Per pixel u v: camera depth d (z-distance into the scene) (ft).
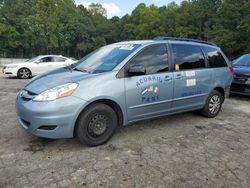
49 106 12.48
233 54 109.29
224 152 13.85
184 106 17.67
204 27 146.41
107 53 16.40
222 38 104.37
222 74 20.03
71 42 193.57
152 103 15.65
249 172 11.82
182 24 156.66
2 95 27.12
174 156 13.16
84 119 13.30
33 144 14.10
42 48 161.38
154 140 15.17
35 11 142.72
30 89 13.76
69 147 13.84
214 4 141.28
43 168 11.62
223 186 10.66
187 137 15.85
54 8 147.74
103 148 13.83
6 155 12.76
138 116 15.31
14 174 11.08
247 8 100.58
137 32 207.92
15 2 145.18
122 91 14.20
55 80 13.88
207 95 19.13
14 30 140.36
